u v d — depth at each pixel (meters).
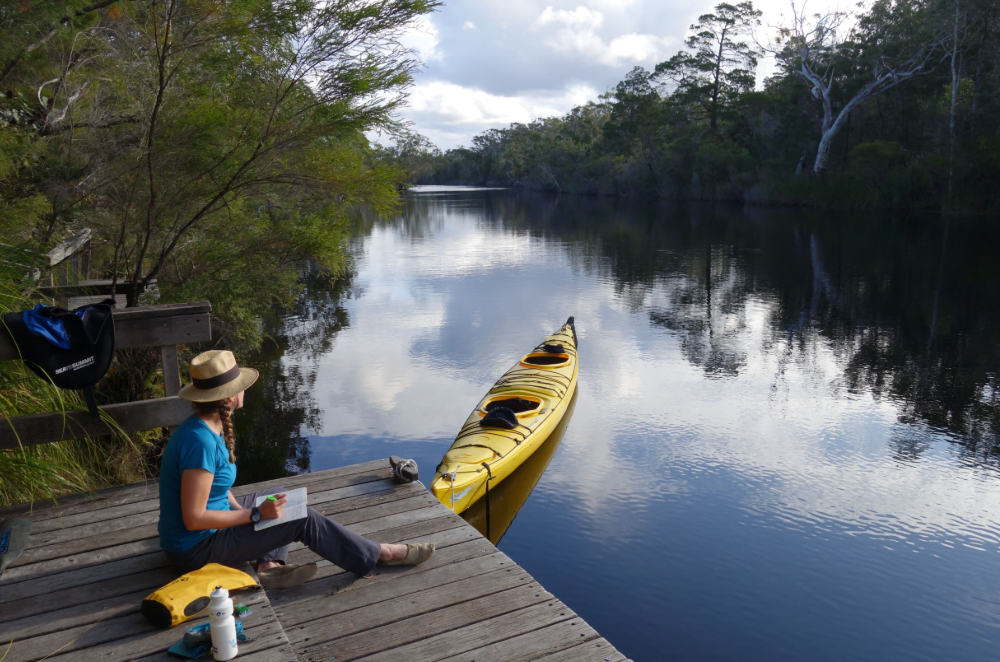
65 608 3.04
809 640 5.88
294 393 12.17
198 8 6.99
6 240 5.93
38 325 3.56
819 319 18.41
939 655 5.70
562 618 3.32
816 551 7.28
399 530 4.14
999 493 8.59
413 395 12.10
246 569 3.34
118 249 8.45
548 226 46.06
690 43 72.81
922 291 21.31
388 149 8.76
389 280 24.78
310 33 7.42
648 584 6.66
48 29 6.95
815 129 57.69
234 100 8.19
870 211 48.75
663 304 20.59
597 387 12.95
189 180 7.83
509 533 7.63
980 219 41.09
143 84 7.37
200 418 3.03
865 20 53.47
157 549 3.58
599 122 108.81
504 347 15.55
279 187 8.88
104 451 5.98
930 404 11.95
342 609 3.37
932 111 49.47
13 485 4.17
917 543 7.43
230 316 9.97
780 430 10.77
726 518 7.97
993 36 45.94
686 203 65.81
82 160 7.12
